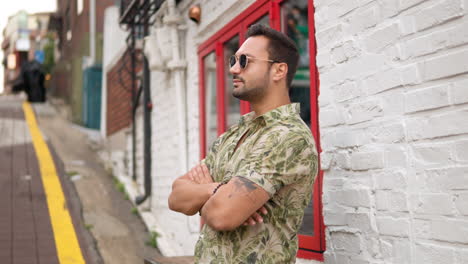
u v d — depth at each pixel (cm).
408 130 186
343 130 225
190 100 480
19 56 3791
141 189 680
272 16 311
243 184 160
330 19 237
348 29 223
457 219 164
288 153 163
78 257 497
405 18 189
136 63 753
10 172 802
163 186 563
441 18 171
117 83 895
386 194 197
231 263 164
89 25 1358
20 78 1972
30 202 665
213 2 410
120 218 621
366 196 208
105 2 1367
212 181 190
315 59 262
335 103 231
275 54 187
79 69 1390
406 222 186
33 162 873
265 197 160
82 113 1338
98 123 1304
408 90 187
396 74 192
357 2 217
